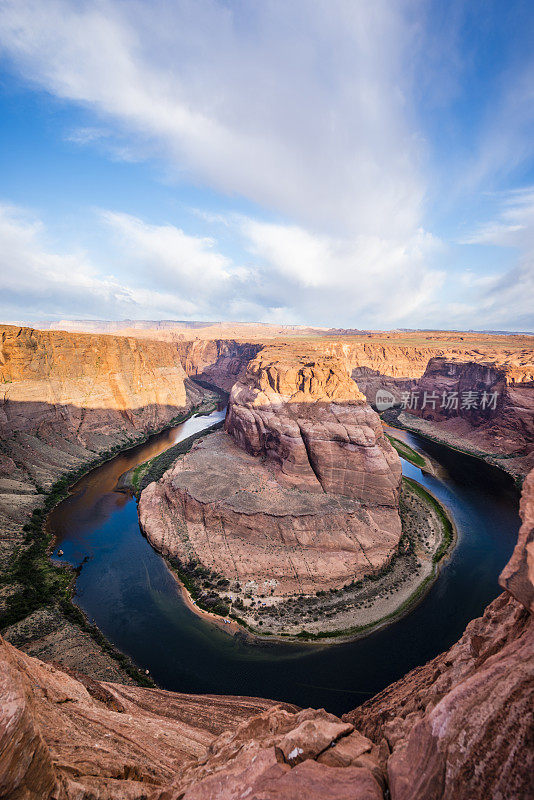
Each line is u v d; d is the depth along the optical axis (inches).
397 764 322.7
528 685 287.3
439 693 437.7
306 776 339.6
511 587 327.9
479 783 262.4
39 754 367.2
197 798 366.0
